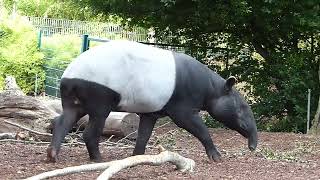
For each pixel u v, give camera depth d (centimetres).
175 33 1611
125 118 1048
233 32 1574
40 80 1939
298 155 991
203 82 809
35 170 709
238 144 1106
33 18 3197
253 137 836
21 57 1908
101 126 779
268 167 824
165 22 1539
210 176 711
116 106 774
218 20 1480
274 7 1423
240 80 1590
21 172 694
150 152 952
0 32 1958
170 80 783
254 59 1595
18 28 1970
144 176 698
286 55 1525
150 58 781
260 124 1542
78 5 1602
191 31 1592
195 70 806
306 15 1415
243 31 1565
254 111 1531
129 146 991
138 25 1599
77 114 773
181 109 797
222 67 1619
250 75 1579
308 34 1532
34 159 799
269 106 1529
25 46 1939
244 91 1584
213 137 1202
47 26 3173
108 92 761
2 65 1894
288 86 1484
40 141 1016
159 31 1627
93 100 762
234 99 831
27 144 975
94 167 614
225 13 1447
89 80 759
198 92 805
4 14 2186
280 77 1546
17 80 1920
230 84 826
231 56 1611
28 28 1992
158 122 1434
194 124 807
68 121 768
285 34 1536
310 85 1487
